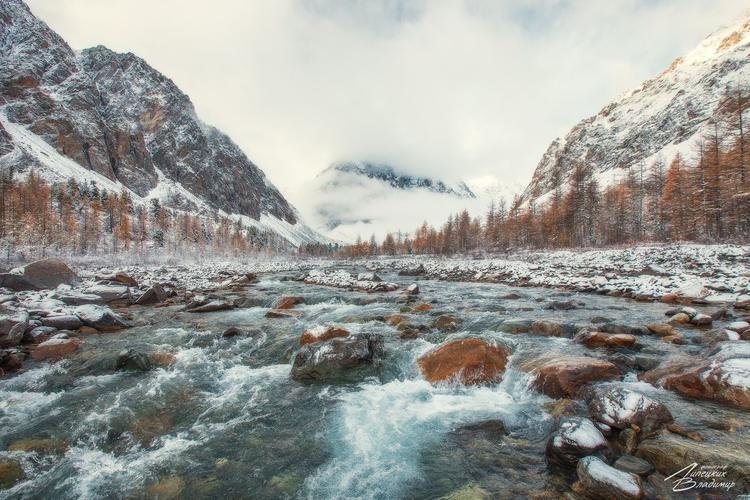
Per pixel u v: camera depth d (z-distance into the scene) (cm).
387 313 1616
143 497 524
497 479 509
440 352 939
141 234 10350
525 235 7669
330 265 7281
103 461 611
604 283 2138
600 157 19100
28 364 1056
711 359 707
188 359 1110
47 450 639
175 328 1468
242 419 737
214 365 1058
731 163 4409
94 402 816
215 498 516
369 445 625
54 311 1491
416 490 507
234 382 927
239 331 1349
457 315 1457
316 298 2130
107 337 1338
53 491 541
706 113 15112
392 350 1056
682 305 1547
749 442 508
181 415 758
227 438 668
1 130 13975
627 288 1908
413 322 1373
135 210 13888
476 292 2209
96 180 17375
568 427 542
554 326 1158
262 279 3616
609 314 1420
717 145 4859
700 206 4581
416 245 12544
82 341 1266
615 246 5350
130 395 852
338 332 1127
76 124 19900
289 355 1120
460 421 688
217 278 3778
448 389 848
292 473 561
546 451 540
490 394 807
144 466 593
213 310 1842
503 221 8550
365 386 880
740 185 4259
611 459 500
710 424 561
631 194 6481
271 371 1006
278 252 17538
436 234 11838
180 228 11994
